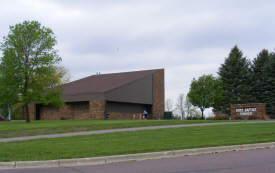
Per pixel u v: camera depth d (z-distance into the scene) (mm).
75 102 40969
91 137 15016
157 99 48812
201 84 46938
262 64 52656
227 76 51688
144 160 10047
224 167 8547
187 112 74812
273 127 18656
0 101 29547
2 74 28656
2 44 29000
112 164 9469
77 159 9547
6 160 9531
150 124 22609
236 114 34250
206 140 13578
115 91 39062
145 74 47250
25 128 19250
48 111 43750
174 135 15430
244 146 12188
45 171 8523
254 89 50875
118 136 15281
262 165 8750
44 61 29406
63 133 18203
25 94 29781
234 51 52719
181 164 9156
